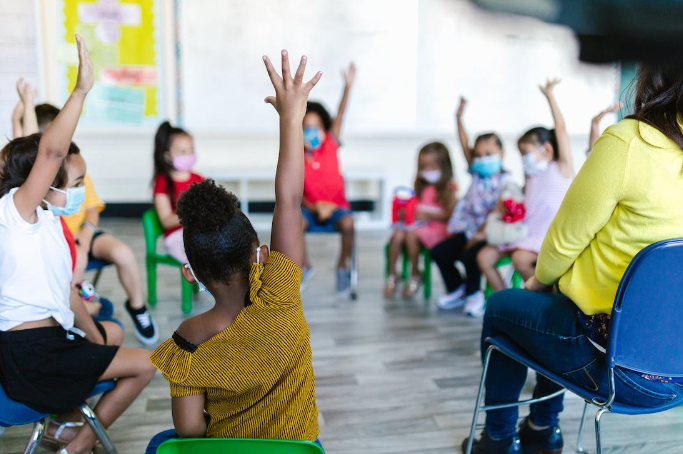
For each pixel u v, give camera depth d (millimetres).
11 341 1297
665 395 1211
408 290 3057
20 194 1252
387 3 4293
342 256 3055
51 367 1322
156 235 2795
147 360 1496
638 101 1122
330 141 3105
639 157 1087
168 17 4180
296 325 953
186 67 4277
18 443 1705
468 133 4609
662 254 1067
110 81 4238
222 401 981
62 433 1648
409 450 1714
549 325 1303
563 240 1218
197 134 4422
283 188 986
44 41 4098
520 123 4617
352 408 1953
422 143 4699
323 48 4340
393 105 4496
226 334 929
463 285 2928
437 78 4457
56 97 4184
